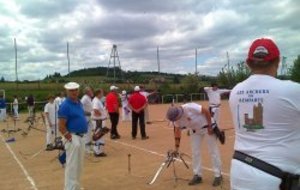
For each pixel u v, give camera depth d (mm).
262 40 3398
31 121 25953
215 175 8875
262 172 3152
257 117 3258
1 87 57812
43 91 53031
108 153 14008
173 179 9727
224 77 50250
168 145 15383
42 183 10273
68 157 8266
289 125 3174
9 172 11812
